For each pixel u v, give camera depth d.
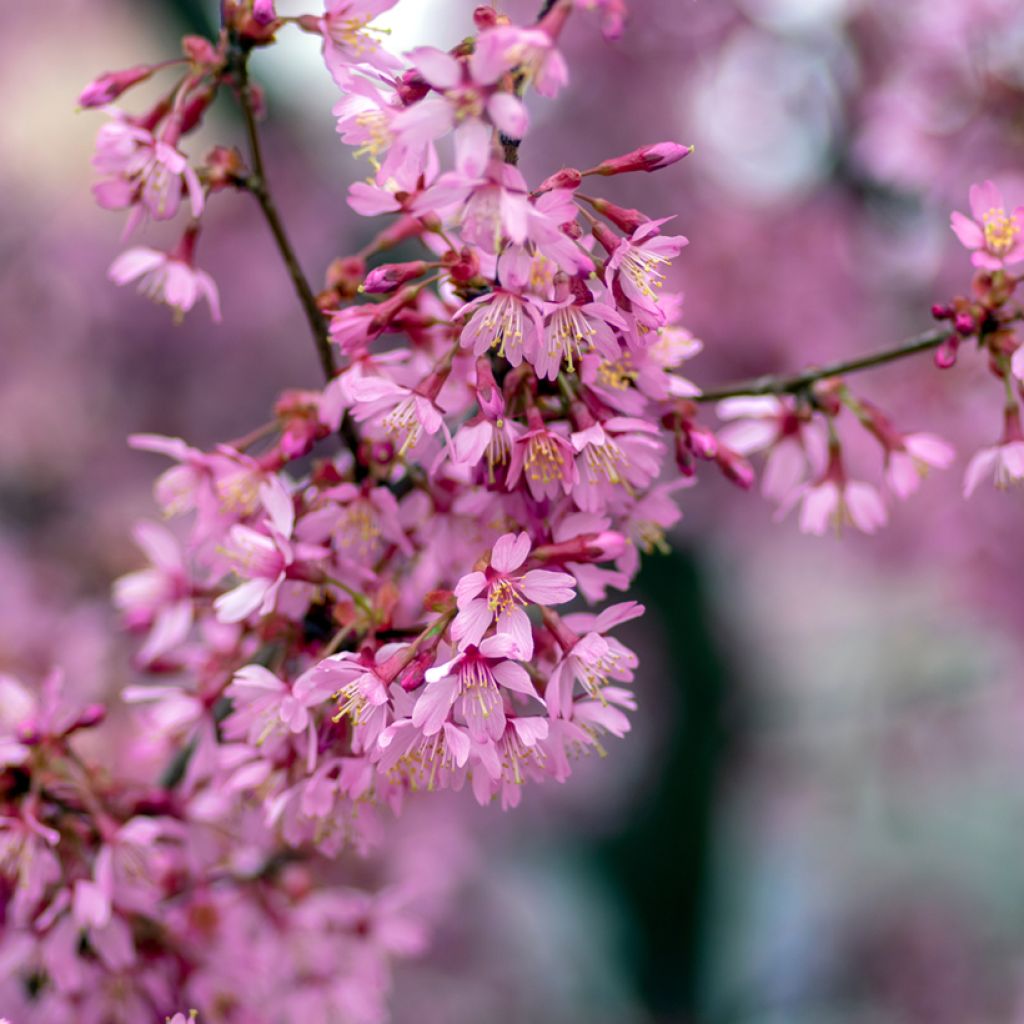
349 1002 2.99
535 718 1.87
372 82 2.03
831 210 7.02
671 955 9.39
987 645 6.79
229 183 2.35
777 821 10.38
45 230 8.58
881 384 5.46
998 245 2.40
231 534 2.26
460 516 2.29
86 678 5.15
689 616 8.92
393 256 5.45
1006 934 9.73
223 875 2.88
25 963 2.52
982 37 4.87
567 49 7.21
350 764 2.06
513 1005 8.42
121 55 8.60
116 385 8.66
